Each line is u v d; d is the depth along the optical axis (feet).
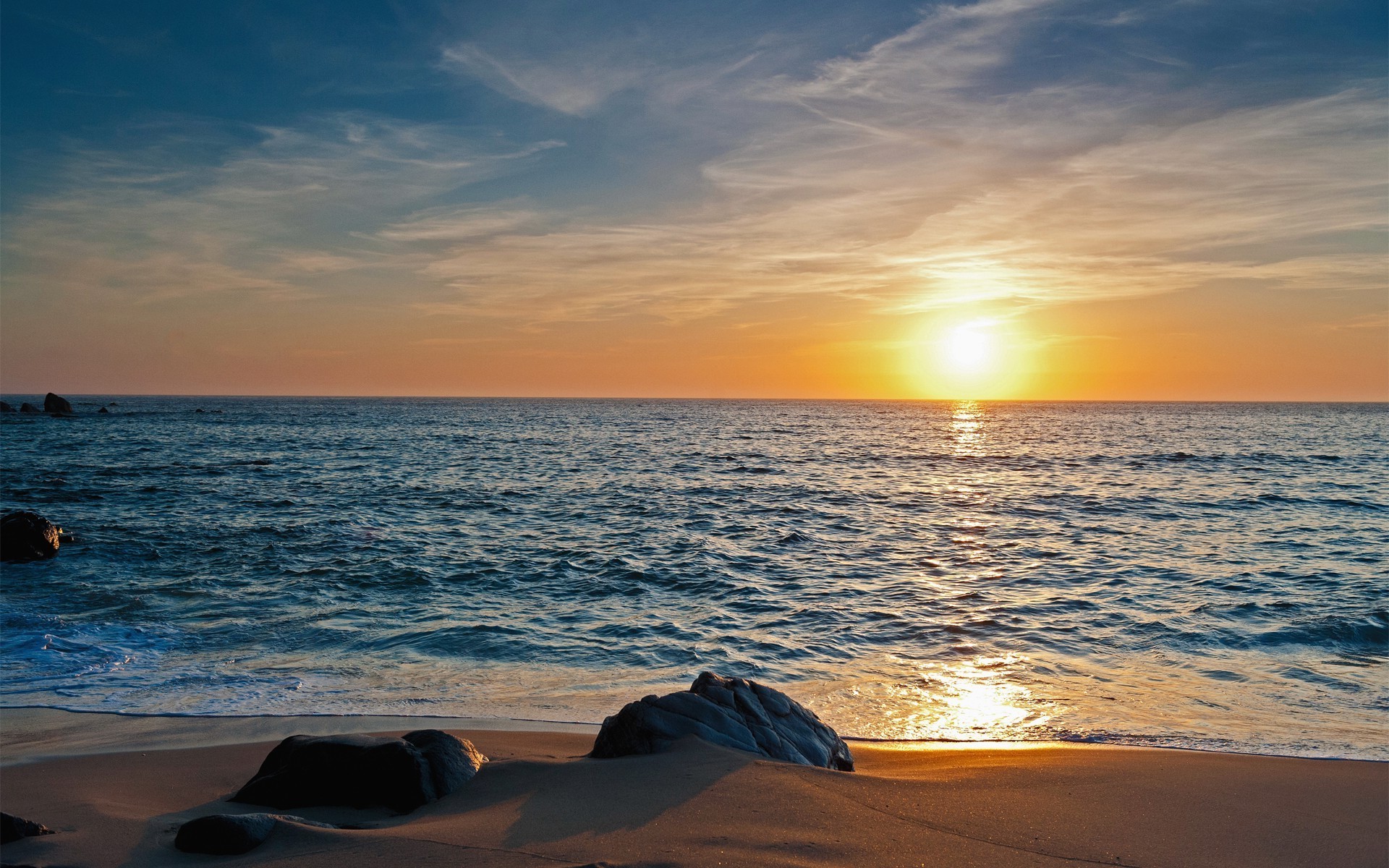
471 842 15.65
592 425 348.18
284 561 59.41
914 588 52.26
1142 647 39.11
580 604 47.85
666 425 353.51
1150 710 30.12
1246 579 54.44
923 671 35.45
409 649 38.73
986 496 104.37
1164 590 51.57
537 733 27.09
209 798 20.45
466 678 34.27
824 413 597.11
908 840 16.02
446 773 19.76
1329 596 49.39
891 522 81.76
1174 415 553.23
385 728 27.94
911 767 23.36
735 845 15.37
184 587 51.29
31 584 52.13
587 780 19.20
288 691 32.24
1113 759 23.31
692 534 73.56
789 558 62.23
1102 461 166.91
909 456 178.91
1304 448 210.79
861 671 35.50
